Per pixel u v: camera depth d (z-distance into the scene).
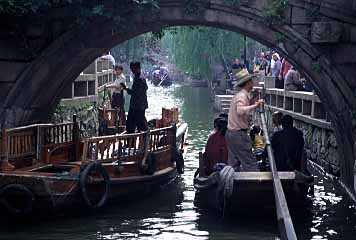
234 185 10.27
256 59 36.06
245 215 10.89
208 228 10.03
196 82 61.72
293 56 12.05
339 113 12.00
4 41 12.47
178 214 11.02
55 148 11.95
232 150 10.71
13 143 10.86
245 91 10.67
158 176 12.87
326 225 10.28
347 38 11.79
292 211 11.21
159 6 12.11
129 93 13.57
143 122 13.57
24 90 12.62
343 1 11.72
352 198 12.12
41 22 12.34
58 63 12.54
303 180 10.39
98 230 9.86
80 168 10.64
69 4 11.95
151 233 9.70
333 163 14.48
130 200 12.14
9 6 11.41
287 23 11.98
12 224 10.21
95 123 19.72
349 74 11.91
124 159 11.88
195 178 11.67
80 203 10.64
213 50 37.09
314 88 12.30
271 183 10.27
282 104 20.84
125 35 13.06
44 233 9.65
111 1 11.93
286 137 11.37
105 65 24.91
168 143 14.12
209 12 12.10
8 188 10.09
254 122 23.75
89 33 12.38
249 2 11.98
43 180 10.09
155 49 52.06
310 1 11.80
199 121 28.33
